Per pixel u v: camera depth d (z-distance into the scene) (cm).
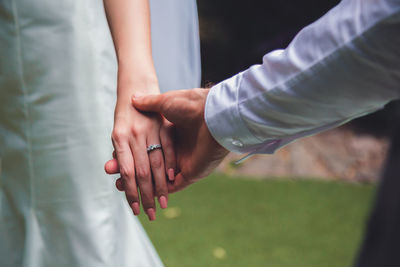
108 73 145
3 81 141
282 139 111
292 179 493
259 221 384
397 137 69
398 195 67
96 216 142
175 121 124
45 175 142
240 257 320
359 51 82
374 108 92
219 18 805
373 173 506
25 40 138
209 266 305
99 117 142
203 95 118
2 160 147
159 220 379
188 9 162
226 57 777
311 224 384
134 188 129
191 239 345
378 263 68
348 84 87
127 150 129
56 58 138
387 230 67
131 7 143
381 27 78
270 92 97
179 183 131
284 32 793
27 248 143
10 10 137
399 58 79
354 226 383
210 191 448
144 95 131
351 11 84
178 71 161
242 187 462
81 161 141
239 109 105
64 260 143
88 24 141
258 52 781
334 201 439
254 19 795
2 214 148
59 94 139
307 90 91
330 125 102
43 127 140
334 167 517
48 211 143
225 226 371
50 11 136
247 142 109
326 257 326
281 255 326
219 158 122
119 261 145
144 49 141
